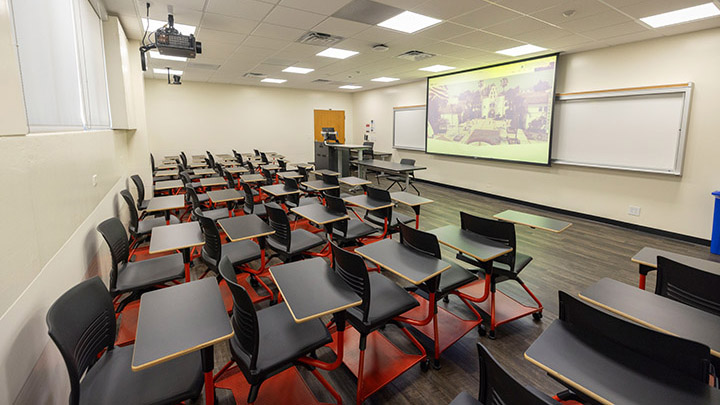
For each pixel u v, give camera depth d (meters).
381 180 9.48
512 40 4.78
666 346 1.20
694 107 4.33
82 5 2.89
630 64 4.88
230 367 2.13
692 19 3.79
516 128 6.45
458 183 8.04
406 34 4.52
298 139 11.28
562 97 5.70
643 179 4.88
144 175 5.96
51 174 1.66
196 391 1.39
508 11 3.61
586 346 1.34
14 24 1.46
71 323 1.34
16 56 1.32
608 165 5.21
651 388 1.13
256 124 10.48
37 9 1.83
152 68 7.21
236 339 1.68
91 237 2.47
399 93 9.78
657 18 3.81
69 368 1.18
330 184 5.15
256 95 10.38
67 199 1.91
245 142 10.38
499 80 6.66
